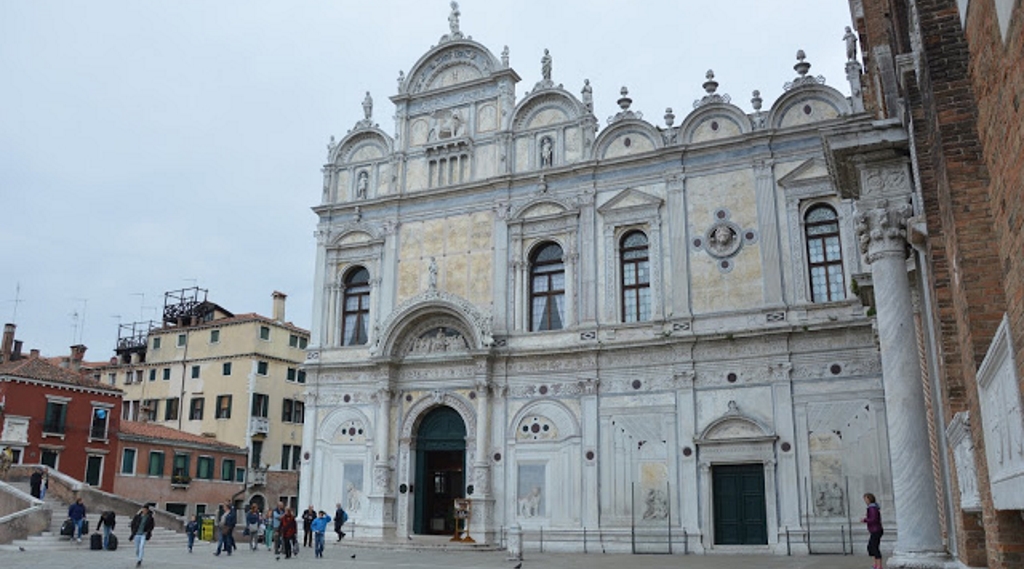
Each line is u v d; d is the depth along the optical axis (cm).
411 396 3744
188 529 3341
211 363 6494
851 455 2933
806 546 2909
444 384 3681
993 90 686
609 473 3284
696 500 3116
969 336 939
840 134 1584
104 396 5281
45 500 3812
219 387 6400
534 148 3762
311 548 3425
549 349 3472
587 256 3525
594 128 3662
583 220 3569
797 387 3062
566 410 3422
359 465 3772
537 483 3419
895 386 1495
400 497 3656
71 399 5100
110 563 2697
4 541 3206
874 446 2906
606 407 3353
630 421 3300
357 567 2569
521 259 3659
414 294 3841
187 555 3098
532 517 3388
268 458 6350
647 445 3247
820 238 3191
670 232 3397
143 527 2698
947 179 964
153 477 5528
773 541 2966
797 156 3256
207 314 6962
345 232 4056
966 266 942
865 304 2198
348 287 4053
